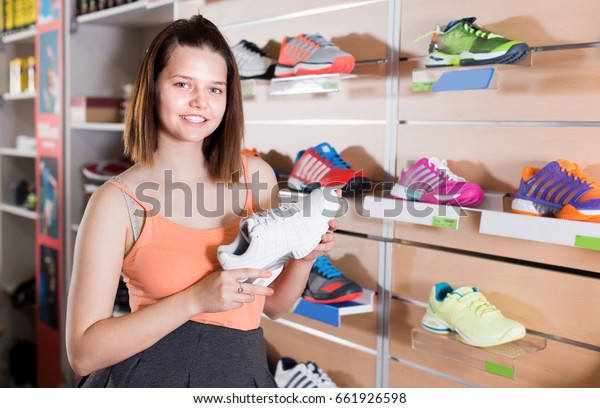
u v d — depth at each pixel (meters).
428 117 1.98
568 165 1.53
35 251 4.49
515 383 1.80
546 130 1.71
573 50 1.63
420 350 1.85
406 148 2.05
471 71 1.68
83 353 1.15
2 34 4.21
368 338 2.19
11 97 4.05
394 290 2.10
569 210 1.47
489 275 1.84
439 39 1.75
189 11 2.76
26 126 4.40
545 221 1.50
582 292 1.65
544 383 1.74
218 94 1.24
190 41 1.22
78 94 3.44
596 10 1.58
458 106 1.89
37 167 3.77
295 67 2.08
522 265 1.77
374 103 2.12
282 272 1.43
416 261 2.03
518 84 1.75
